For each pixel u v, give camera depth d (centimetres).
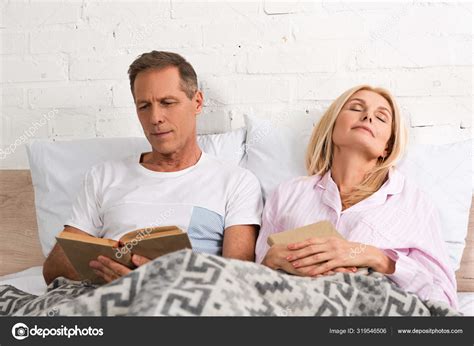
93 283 130
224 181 154
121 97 187
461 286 163
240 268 106
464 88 172
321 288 111
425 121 174
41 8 189
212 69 182
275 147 166
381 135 150
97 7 187
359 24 176
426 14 174
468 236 164
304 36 178
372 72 176
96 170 160
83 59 188
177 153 154
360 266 128
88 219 155
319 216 147
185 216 148
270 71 180
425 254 139
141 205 150
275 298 107
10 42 189
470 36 172
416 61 174
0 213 184
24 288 158
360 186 149
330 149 157
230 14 182
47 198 170
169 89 149
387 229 140
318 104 178
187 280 99
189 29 183
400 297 114
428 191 154
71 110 188
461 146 160
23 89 189
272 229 151
